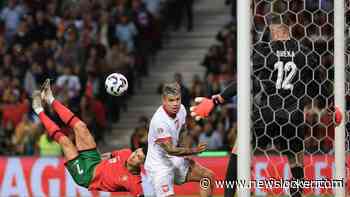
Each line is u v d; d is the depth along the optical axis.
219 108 36.84
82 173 18.86
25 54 41.25
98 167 18.84
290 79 15.46
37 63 40.78
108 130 41.25
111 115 41.09
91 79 39.91
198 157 31.09
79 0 44.34
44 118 19.14
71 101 39.03
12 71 40.78
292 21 15.52
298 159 16.05
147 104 43.00
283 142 15.90
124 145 40.84
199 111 15.53
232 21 42.50
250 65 13.55
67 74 39.75
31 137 37.66
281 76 15.43
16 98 39.44
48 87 19.02
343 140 14.72
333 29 14.99
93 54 40.78
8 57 41.31
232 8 42.81
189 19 46.03
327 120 15.45
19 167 34.12
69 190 33.62
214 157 31.06
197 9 48.16
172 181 18.02
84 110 38.69
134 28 43.22
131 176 18.62
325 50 15.38
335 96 14.73
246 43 13.50
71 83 39.44
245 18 13.50
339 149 14.73
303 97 15.59
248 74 13.52
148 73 44.78
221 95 15.44
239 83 13.55
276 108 15.54
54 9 44.09
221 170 30.78
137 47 43.34
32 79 40.50
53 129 19.03
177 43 46.28
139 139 34.97
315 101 15.80
